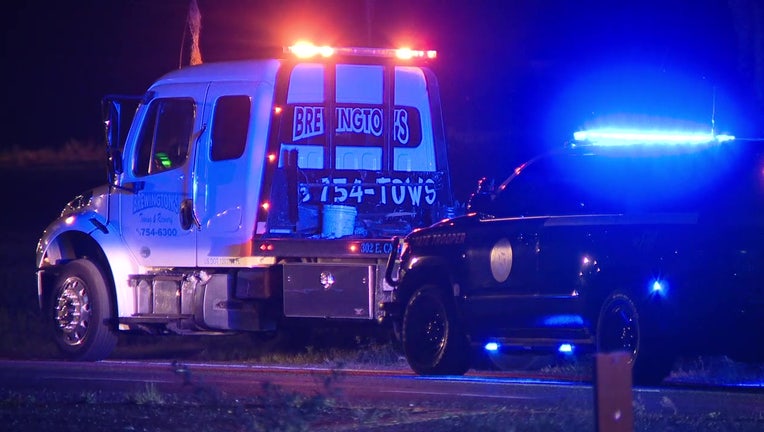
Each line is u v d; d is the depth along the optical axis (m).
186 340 77.56
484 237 48.31
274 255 55.94
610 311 44.06
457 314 49.47
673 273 42.91
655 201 44.50
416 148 61.06
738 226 43.03
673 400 40.09
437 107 61.09
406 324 51.06
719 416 35.53
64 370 53.91
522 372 54.34
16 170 172.88
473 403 39.34
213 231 57.47
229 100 57.59
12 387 46.25
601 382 23.36
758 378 49.28
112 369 54.38
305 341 71.44
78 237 62.31
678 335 42.91
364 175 59.62
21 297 95.12
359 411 36.50
